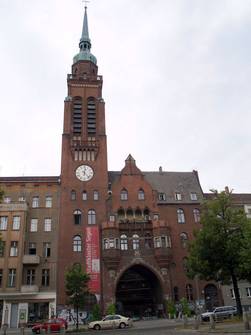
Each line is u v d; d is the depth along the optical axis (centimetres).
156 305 6481
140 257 6350
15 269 5928
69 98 7556
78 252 6278
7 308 5725
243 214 4494
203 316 4575
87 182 6869
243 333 2598
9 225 6178
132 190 6962
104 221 6481
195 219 6988
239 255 4031
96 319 5347
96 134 7312
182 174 7875
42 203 6731
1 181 6794
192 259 4441
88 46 8744
